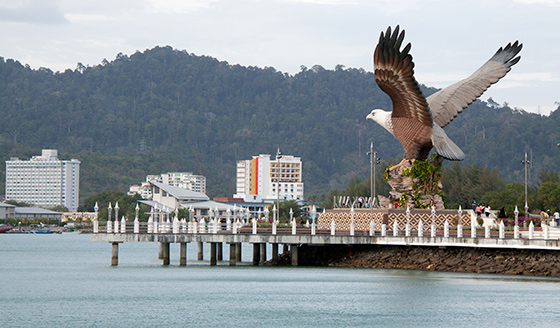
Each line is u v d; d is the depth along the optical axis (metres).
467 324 53.28
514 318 54.94
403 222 88.31
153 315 56.84
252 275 80.88
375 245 88.44
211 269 89.06
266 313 57.69
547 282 69.62
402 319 55.19
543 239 69.50
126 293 67.69
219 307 60.25
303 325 53.34
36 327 52.19
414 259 83.06
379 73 85.88
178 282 75.19
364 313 57.53
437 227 85.69
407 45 83.38
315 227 88.25
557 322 53.62
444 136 89.56
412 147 91.00
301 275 80.12
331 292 67.06
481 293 64.50
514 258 76.31
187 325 53.31
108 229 86.50
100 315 56.75
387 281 72.75
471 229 80.00
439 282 70.88
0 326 52.53
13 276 83.75
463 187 182.75
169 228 88.44
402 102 88.19
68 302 62.56
